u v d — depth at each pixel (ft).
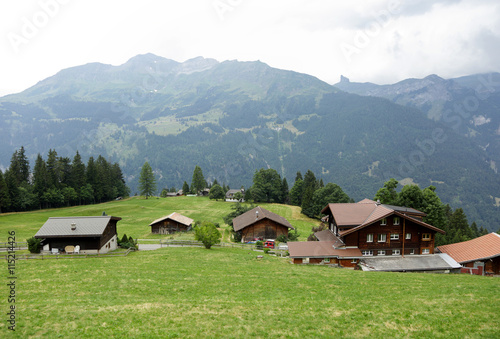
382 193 227.20
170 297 75.31
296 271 109.81
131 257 129.70
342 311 66.03
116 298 73.67
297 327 57.88
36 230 216.13
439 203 199.31
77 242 137.39
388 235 139.23
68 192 374.43
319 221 351.05
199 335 54.24
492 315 61.72
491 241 132.46
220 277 96.78
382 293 80.74
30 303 68.59
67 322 58.34
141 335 53.88
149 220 304.30
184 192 571.69
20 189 322.14
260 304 70.49
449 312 63.87
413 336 54.24
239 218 237.25
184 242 180.14
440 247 147.23
